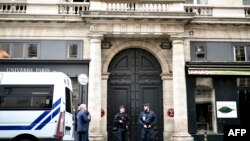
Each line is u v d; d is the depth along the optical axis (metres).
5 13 16.11
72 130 12.34
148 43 17.22
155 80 17.30
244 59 16.86
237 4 17.50
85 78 13.35
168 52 17.19
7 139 10.61
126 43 17.20
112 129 16.67
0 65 15.92
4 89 10.98
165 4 16.47
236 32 16.98
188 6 17.09
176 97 15.75
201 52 16.81
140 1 16.41
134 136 16.66
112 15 15.76
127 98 17.05
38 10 16.66
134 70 17.34
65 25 16.48
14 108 10.80
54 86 10.99
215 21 16.67
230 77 16.58
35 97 10.91
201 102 16.53
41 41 16.45
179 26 16.27
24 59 15.92
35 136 10.61
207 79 16.70
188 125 16.03
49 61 15.98
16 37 16.38
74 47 16.58
